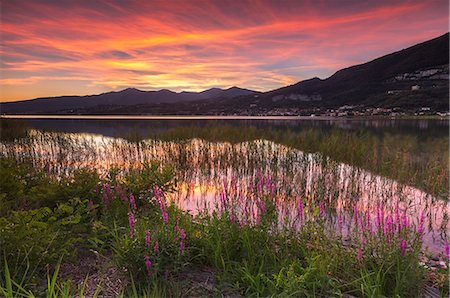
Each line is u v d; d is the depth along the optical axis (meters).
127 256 3.63
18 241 3.58
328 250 4.23
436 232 5.27
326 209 6.42
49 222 4.39
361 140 10.66
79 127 22.70
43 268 3.83
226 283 3.62
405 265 3.64
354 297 3.46
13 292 3.09
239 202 5.95
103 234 4.57
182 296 3.40
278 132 13.44
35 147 13.84
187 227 4.54
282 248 4.35
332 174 8.72
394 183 8.15
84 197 5.46
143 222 4.33
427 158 9.25
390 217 3.87
